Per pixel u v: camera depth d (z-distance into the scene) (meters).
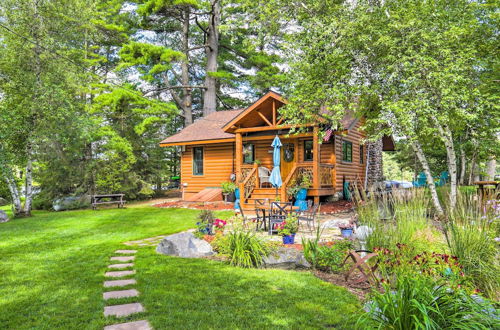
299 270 5.48
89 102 21.70
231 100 28.86
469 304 2.51
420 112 8.40
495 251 4.16
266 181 14.93
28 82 13.38
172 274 5.04
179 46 29.11
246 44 14.62
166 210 14.22
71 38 15.66
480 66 9.66
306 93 10.52
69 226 10.27
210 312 3.64
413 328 2.47
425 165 9.79
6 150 13.37
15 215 13.87
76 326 3.31
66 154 17.06
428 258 3.90
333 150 14.95
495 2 9.33
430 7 8.74
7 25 13.46
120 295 4.18
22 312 3.67
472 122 10.08
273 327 3.29
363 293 4.32
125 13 24.42
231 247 5.92
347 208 12.80
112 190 19.69
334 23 9.38
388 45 8.87
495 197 5.12
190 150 18.83
